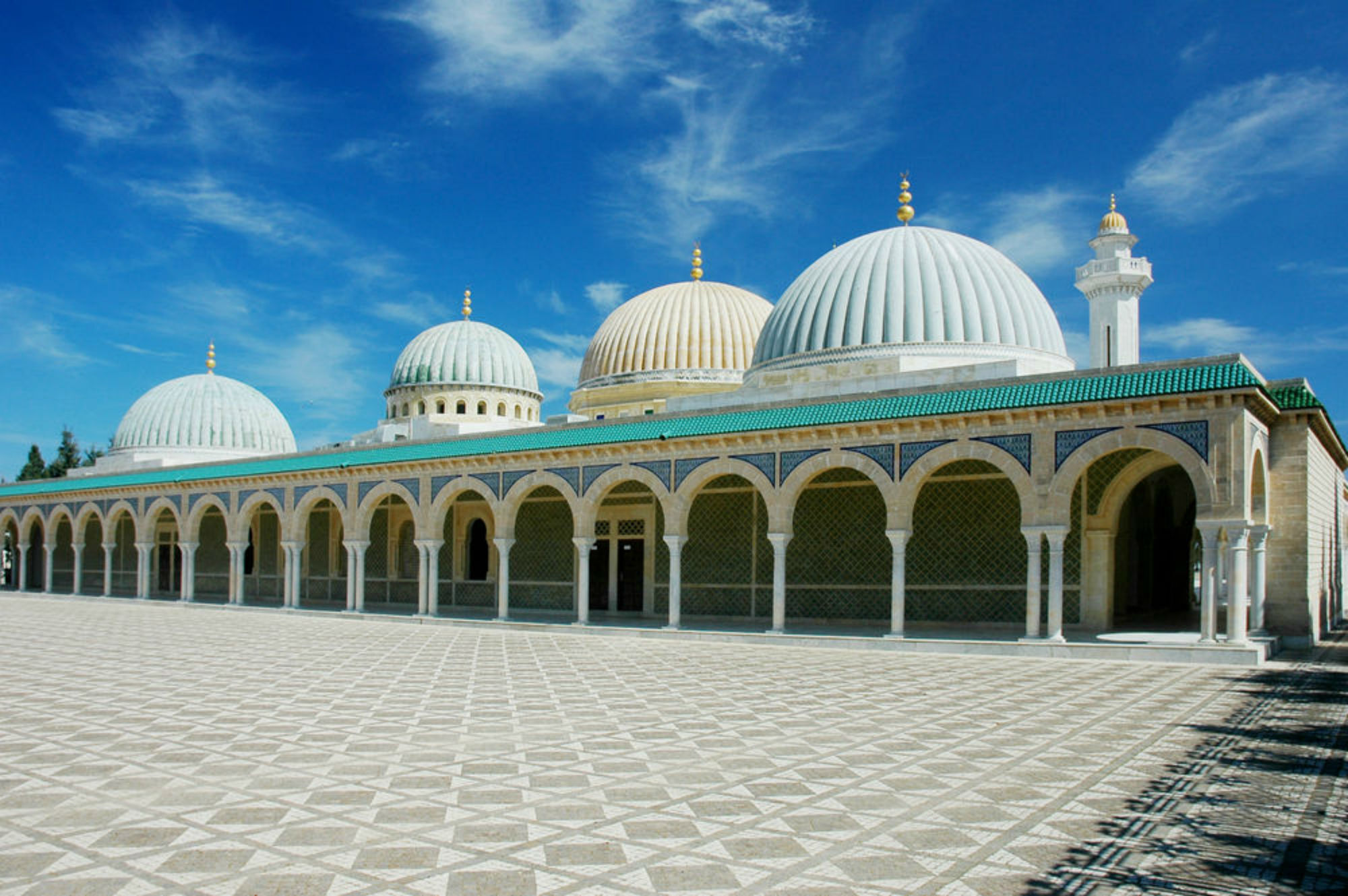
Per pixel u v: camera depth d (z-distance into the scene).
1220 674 14.42
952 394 18.45
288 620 26.97
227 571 37.53
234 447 43.12
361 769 8.10
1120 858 5.77
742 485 24.33
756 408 21.16
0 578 47.69
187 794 7.31
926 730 9.84
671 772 7.97
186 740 9.33
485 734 9.66
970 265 24.55
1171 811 6.78
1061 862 5.71
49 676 14.23
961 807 6.90
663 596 25.81
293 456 30.94
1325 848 5.96
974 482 21.02
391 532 32.28
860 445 19.30
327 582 34.09
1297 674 14.36
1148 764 8.26
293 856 5.86
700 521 25.00
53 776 7.87
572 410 34.00
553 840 6.15
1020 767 8.16
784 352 25.27
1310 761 8.36
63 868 5.66
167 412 42.62
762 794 7.28
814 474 19.92
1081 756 8.59
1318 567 20.58
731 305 33.28
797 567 23.19
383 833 6.31
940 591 21.23
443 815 6.71
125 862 5.76
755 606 23.88
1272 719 10.46
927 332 23.55
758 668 15.37
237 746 9.06
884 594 22.02
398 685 13.31
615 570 27.12
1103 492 19.75
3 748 8.99
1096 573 19.81
